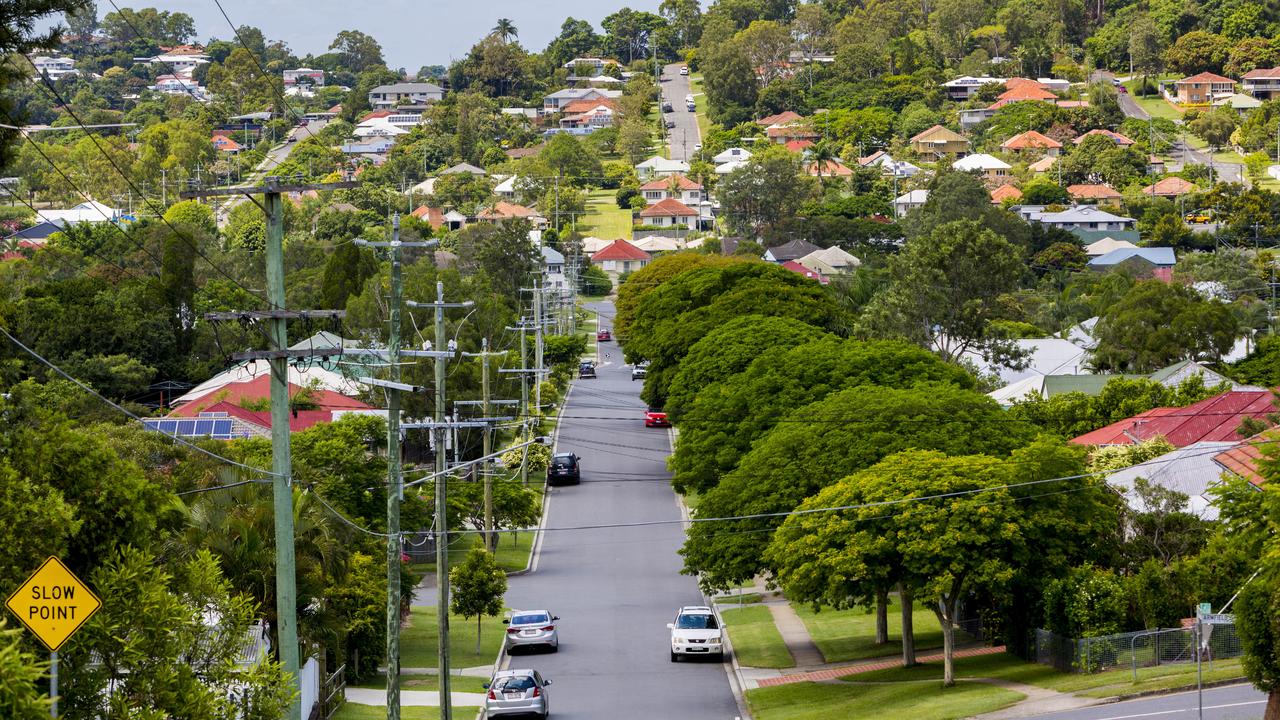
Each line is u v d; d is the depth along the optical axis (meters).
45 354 151.62
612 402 196.62
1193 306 169.88
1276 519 55.66
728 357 141.25
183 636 40.41
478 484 116.94
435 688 78.31
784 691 76.06
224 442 99.75
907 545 72.06
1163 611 71.56
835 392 106.75
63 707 37.12
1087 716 59.97
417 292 173.88
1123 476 93.56
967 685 71.69
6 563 39.06
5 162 59.06
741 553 87.12
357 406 139.62
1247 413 113.62
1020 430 93.38
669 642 91.31
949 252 186.38
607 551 120.06
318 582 64.12
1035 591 76.00
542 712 69.44
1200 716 54.44
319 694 68.06
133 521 43.00
